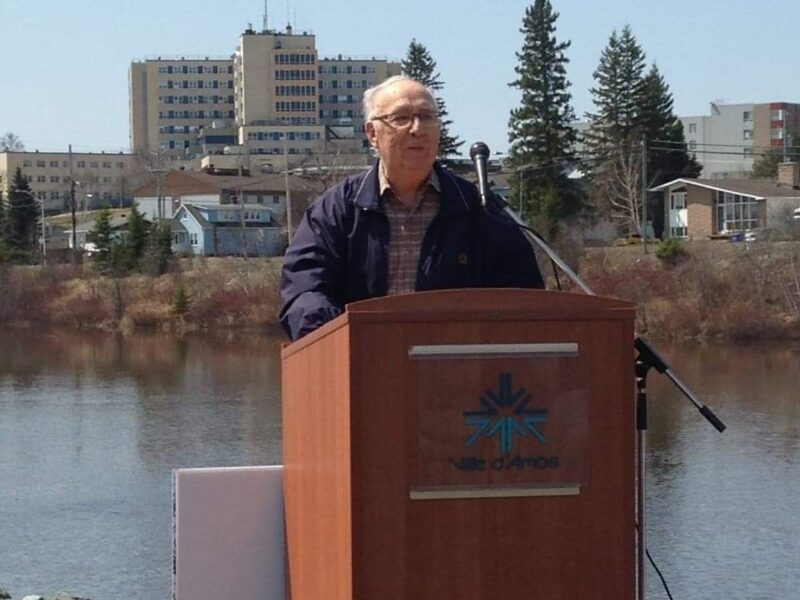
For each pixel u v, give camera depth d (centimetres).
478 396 300
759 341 4369
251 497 437
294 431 388
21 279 5891
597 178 7581
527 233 409
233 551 436
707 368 3841
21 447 2897
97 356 4588
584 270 4747
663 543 1956
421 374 298
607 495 306
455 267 398
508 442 301
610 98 7538
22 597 1709
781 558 1855
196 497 434
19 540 2022
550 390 303
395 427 297
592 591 306
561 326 304
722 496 2275
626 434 307
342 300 402
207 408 3441
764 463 2558
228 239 8344
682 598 1659
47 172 15575
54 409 3469
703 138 14900
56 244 9406
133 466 2669
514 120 6462
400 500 298
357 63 16588
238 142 15412
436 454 299
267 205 9450
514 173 6284
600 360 306
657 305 4512
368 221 398
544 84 6406
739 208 7050
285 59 15912
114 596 1716
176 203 9762
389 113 391
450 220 399
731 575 1770
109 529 2108
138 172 14225
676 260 4775
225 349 4719
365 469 296
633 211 7238
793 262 4544
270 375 4075
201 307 5359
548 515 304
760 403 3253
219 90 17438
